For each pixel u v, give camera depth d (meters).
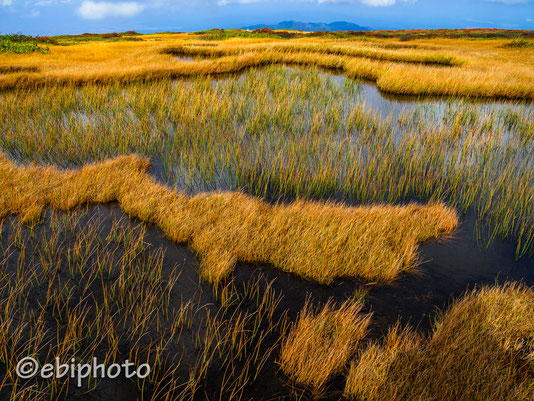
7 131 11.90
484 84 19.47
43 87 17.72
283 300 5.42
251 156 10.88
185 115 13.62
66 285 5.47
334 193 9.26
